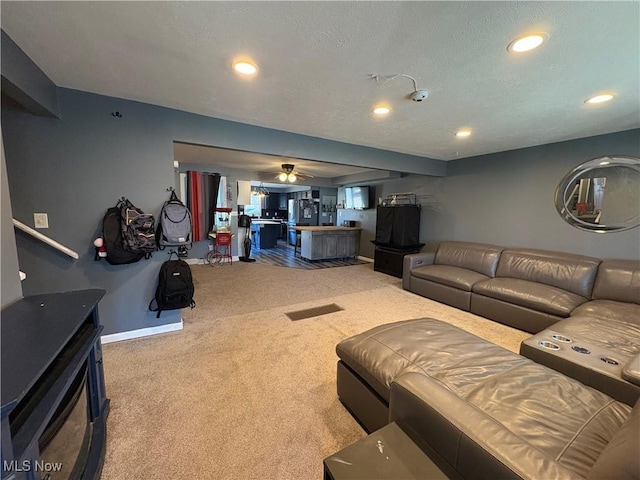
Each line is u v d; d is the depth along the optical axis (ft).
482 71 5.85
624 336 6.49
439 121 9.11
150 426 5.13
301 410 5.63
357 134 10.78
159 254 8.77
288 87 6.79
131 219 7.70
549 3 3.90
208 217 20.62
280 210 39.09
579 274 9.85
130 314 8.50
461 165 15.39
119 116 7.77
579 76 6.00
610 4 3.88
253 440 4.88
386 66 5.74
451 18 4.25
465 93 6.95
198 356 7.62
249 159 17.63
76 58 5.63
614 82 6.26
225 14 4.27
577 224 8.68
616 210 8.49
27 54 5.50
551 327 7.03
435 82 6.39
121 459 4.44
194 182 19.84
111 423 5.17
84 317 3.92
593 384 5.14
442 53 5.22
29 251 7.25
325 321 10.26
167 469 4.30
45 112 6.77
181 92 7.23
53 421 3.22
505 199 13.44
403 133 10.59
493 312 10.43
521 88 6.63
